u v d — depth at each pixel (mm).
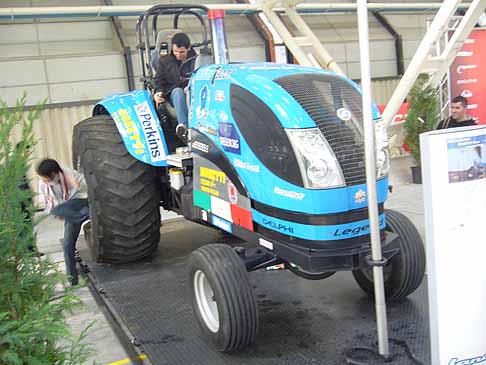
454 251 2289
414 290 3279
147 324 3301
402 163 8312
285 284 3768
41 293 2008
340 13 10547
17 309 1897
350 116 2783
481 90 8367
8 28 7969
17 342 1708
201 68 3492
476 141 2268
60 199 4301
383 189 2840
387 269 3277
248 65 3295
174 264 4375
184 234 5234
